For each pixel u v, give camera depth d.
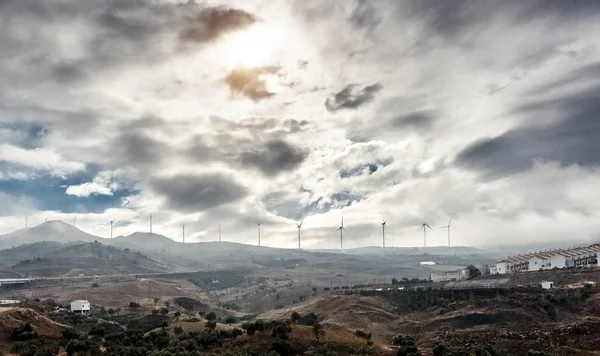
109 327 189.12
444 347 139.00
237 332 150.12
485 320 192.75
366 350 135.00
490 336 166.12
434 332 190.88
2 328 140.88
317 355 125.38
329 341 141.50
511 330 174.75
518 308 195.88
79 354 124.50
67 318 194.00
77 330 163.00
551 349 147.00
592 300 193.00
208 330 155.88
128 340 143.75
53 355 125.81
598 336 148.62
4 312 148.88
